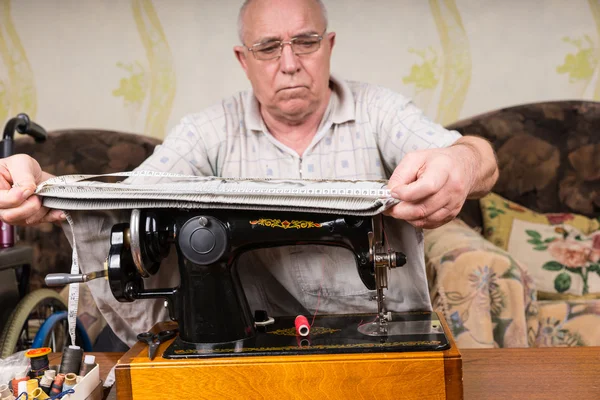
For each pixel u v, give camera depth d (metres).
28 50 3.66
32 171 1.26
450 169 1.07
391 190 1.06
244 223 1.13
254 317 1.26
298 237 1.15
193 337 1.13
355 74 3.70
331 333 1.16
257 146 1.87
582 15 3.65
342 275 1.34
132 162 3.57
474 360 1.28
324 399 1.04
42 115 3.69
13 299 2.03
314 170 1.84
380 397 1.03
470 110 3.71
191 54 3.68
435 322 1.20
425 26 3.68
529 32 3.67
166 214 1.16
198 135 1.87
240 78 3.69
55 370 1.18
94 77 3.68
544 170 3.54
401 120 1.73
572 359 1.26
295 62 1.63
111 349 1.82
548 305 2.68
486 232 3.33
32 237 3.40
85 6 3.65
